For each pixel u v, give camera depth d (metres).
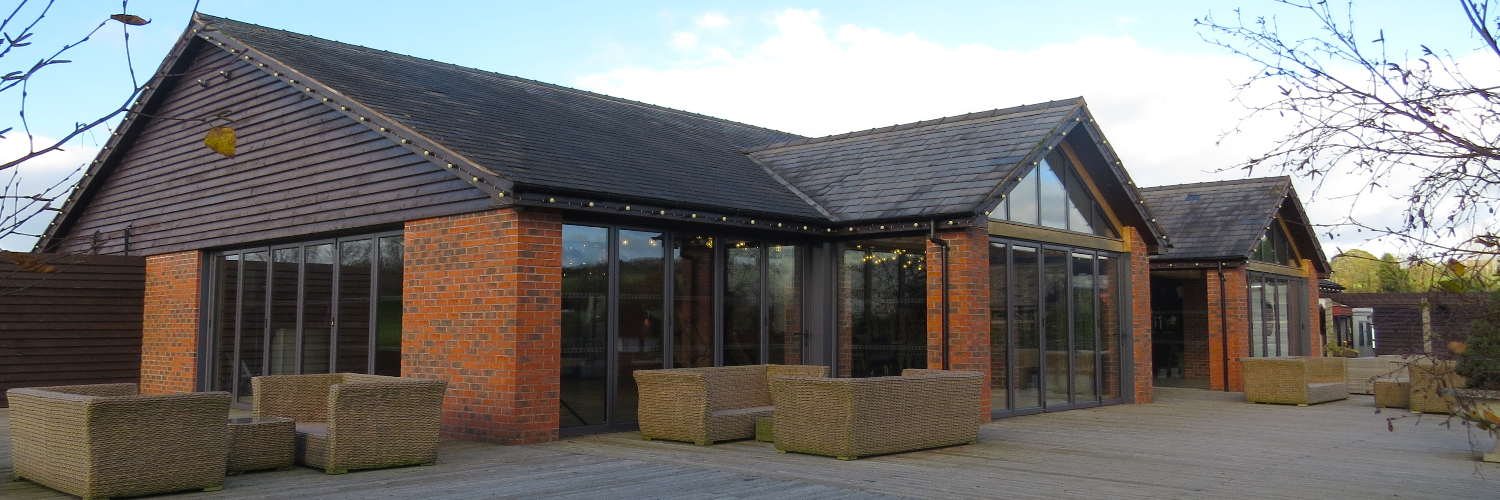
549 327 9.26
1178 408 13.33
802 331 11.94
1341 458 8.53
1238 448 9.14
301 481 7.07
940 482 7.16
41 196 3.25
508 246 9.07
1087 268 13.43
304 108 11.51
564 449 8.75
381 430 7.62
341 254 11.14
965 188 11.08
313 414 8.80
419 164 9.95
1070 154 13.16
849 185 12.51
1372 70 3.43
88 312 13.38
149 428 6.44
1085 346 13.29
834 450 8.29
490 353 9.21
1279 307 19.33
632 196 9.49
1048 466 7.96
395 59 13.59
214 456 6.71
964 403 9.29
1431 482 7.29
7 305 12.62
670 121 15.88
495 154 9.55
